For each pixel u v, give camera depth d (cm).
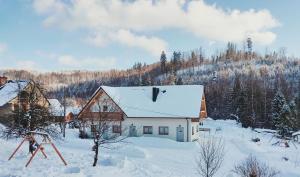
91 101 4003
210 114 9606
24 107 2291
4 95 4112
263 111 8044
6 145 2386
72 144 3216
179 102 4181
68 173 1608
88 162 1955
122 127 4112
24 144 2619
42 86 2623
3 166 1680
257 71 16138
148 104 4241
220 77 14775
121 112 4053
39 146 1859
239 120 7556
